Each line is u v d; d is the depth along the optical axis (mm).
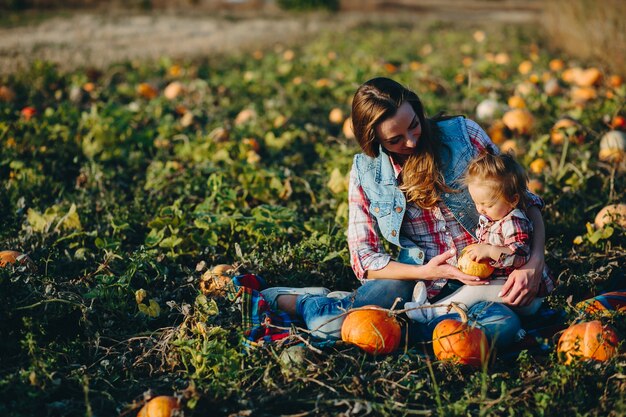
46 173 5684
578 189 4965
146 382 3148
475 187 3137
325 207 5109
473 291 3215
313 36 15383
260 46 13461
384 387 2947
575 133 5797
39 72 8391
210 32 16125
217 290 3703
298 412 2908
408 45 13289
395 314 3137
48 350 3215
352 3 25844
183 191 5215
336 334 3236
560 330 3285
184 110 7445
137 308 3691
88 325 3393
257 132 6547
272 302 3518
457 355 3002
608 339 2973
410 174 3320
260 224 4352
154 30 16109
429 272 3242
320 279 3990
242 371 3020
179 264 4176
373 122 3129
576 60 10367
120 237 4559
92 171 5504
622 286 3691
